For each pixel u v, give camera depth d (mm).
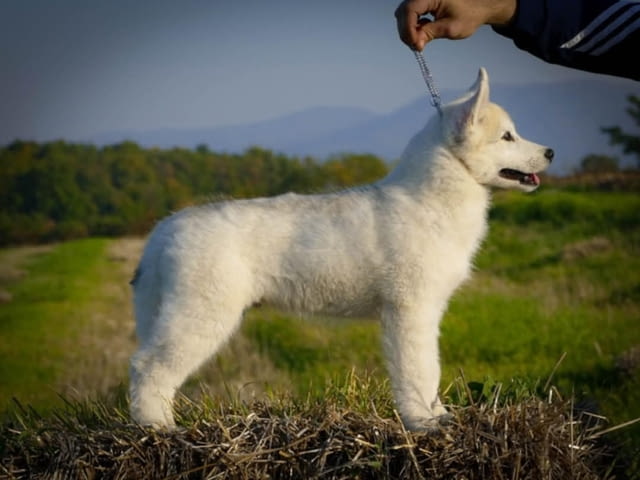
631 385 7367
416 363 4527
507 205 20031
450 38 3662
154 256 4637
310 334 10289
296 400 4844
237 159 33750
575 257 14961
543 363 8695
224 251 4504
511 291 12617
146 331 4645
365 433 4129
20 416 5238
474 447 4055
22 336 12336
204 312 4457
